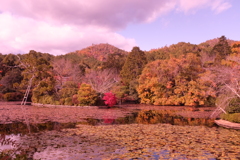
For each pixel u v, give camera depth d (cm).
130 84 3225
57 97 2509
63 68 4256
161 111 2039
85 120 1348
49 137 813
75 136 834
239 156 591
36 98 2652
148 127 1080
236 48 2875
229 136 859
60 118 1415
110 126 1103
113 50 14600
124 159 554
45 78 2764
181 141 761
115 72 4834
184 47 6712
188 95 2558
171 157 576
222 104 1362
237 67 1406
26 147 658
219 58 3488
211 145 707
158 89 2814
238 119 1159
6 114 1581
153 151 630
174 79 2884
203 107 2506
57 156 570
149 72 3036
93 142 733
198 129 1031
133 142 738
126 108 2344
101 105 2441
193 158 570
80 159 548
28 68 2717
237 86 1322
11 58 5506
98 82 3300
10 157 362
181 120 1412
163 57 5978
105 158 559
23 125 1122
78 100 2292
